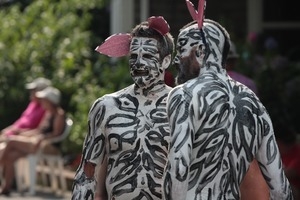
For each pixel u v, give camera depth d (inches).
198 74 460.4
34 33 1476.4
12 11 1525.6
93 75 1379.2
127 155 491.8
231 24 1192.8
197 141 445.4
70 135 1291.8
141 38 499.5
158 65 498.3
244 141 453.4
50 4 1535.4
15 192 1232.8
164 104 496.1
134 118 493.7
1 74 1444.4
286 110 950.4
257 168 491.2
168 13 1321.4
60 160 1198.3
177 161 436.8
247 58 1048.8
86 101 1279.5
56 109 1202.6
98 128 495.8
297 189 745.0
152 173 490.3
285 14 1268.5
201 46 459.8
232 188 451.5
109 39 509.4
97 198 506.6
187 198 443.2
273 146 462.0
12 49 1460.4
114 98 497.4
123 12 1331.2
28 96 1437.0
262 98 988.6
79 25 1483.8
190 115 443.2
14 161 1190.3
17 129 1224.2
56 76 1393.9
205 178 445.7
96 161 497.0
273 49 1090.7
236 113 453.1
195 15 470.3
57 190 1207.6
